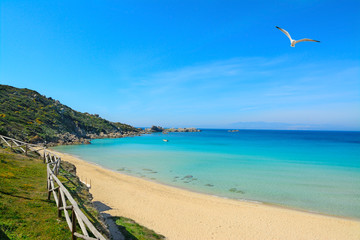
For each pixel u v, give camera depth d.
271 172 39.94
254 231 17.48
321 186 30.73
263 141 127.50
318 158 57.41
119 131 171.88
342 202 24.47
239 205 23.23
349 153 68.50
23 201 10.86
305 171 40.69
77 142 94.88
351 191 28.48
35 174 16.92
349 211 21.95
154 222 17.88
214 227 17.86
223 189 29.33
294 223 19.11
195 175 37.34
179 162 50.28
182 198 24.95
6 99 107.62
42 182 15.18
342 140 141.00
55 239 8.02
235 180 34.06
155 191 27.20
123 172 38.69
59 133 100.38
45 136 85.69
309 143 112.44
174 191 27.81
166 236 15.62
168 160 53.16
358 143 112.62
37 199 11.60
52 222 9.31
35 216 9.55
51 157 24.09
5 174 14.66
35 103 121.88
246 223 18.89
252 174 38.16
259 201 24.73
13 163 18.66
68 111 148.50
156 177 35.62
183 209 21.42
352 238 16.86
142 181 32.41
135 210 20.16
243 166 45.59
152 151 72.12
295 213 21.30
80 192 15.23
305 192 27.98
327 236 17.05
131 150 74.56
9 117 84.56
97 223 10.81
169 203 22.91
